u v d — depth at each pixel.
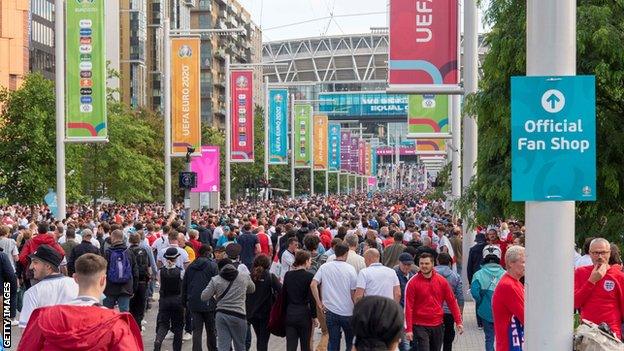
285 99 99.81
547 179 10.22
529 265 10.36
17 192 66.19
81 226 40.34
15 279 22.75
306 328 19.92
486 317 19.02
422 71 29.73
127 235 36.62
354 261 21.97
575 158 10.21
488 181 22.59
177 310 23.08
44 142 64.88
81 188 73.81
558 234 10.24
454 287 20.27
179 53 57.12
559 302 10.22
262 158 122.75
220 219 52.81
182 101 57.44
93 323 8.16
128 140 81.00
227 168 77.38
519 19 21.45
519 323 13.40
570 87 10.20
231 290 19.97
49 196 52.31
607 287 14.20
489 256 18.94
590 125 10.20
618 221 21.11
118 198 80.38
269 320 21.08
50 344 8.10
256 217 53.34
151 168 83.19
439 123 41.72
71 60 45.12
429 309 18.38
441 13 29.69
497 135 22.39
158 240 32.75
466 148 33.97
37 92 65.75
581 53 21.08
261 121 125.44
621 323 14.45
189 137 57.44
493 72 22.12
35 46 148.25
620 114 21.72
